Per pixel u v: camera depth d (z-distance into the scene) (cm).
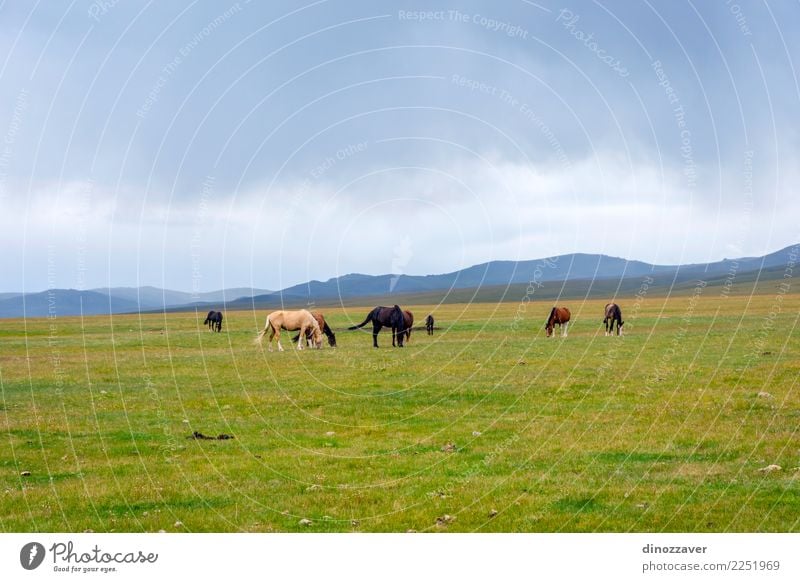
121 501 1320
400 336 3734
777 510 1216
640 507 1247
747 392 2119
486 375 2608
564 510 1248
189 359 3312
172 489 1380
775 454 1499
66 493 1359
